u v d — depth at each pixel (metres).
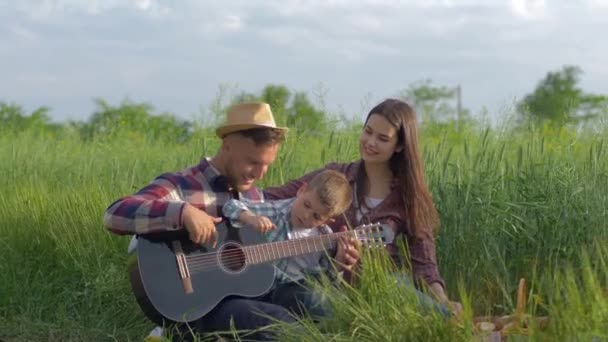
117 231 5.30
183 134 12.34
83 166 9.88
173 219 5.18
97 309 6.42
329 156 8.27
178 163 9.03
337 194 5.51
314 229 5.65
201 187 5.48
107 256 6.86
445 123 9.47
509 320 5.30
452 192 6.78
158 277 5.30
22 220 7.30
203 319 5.33
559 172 6.93
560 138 8.23
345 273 5.54
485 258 6.50
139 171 9.26
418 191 5.89
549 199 6.68
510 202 6.72
